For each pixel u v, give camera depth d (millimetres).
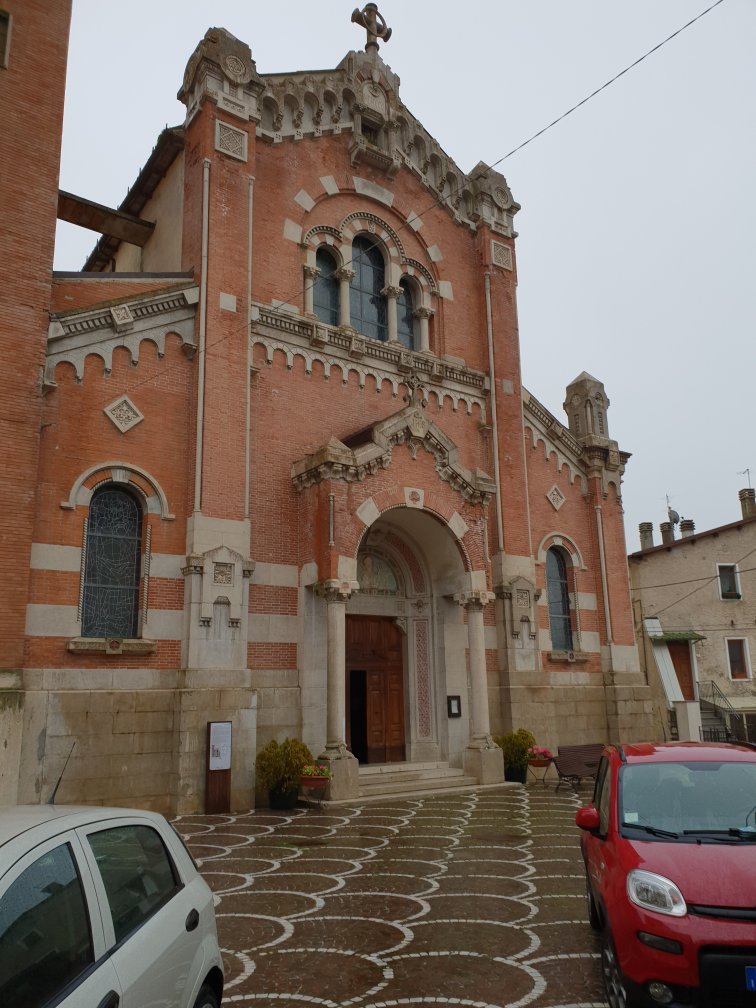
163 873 4645
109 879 3979
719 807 6652
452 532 20203
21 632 13969
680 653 33188
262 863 10984
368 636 21031
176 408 17469
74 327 16312
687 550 34875
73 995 3213
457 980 6570
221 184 18922
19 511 14305
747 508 39344
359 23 24422
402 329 23328
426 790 18453
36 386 14969
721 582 34531
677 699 30719
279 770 16141
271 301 19969
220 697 16203
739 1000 5105
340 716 17156
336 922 8180
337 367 20734
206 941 4656
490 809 16062
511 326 24781
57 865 3605
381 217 23094
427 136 24484
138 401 16984
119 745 15117
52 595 15109
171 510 16906
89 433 16203
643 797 6883
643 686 24703
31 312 15141
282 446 19156
